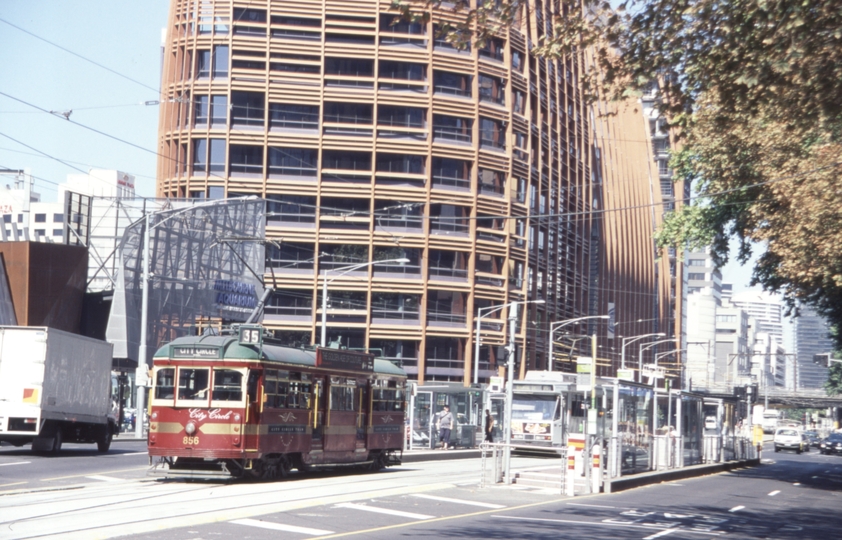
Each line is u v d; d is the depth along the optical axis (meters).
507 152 75.88
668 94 15.58
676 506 22.58
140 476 24.58
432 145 72.19
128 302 56.84
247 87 69.56
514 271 76.94
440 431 44.69
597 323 95.81
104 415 35.16
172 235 60.47
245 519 16.28
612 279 101.44
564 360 72.81
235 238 41.91
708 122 33.91
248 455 23.31
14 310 53.78
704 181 40.66
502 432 43.16
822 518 21.78
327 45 70.31
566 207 87.19
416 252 72.19
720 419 43.12
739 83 15.03
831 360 79.12
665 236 42.50
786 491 30.38
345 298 71.00
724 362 188.50
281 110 70.25
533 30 79.31
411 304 71.81
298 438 25.28
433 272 72.56
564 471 25.59
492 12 14.40
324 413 26.72
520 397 42.41
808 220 29.61
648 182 122.62
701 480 34.28
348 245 70.81
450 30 14.85
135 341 57.44
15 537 13.31
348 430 27.97
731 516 20.95
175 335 60.25
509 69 76.25
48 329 31.02
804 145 31.27
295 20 70.44
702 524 18.84
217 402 23.42
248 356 23.62
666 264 130.62
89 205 63.94
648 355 116.25
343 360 27.80
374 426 29.64
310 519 16.58
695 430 39.91
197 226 62.47
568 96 88.50
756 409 52.50
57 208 152.75
